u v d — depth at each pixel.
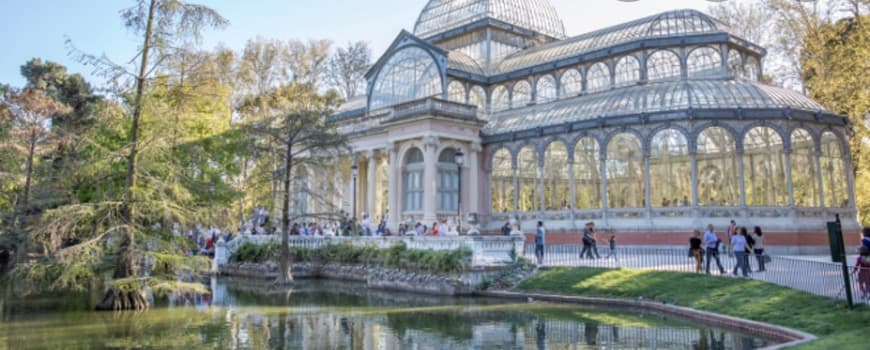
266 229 43.88
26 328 18.98
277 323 19.92
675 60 42.47
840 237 17.03
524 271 27.91
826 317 16.47
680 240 35.47
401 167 44.81
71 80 50.00
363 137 48.59
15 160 39.03
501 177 45.69
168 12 21.78
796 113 35.81
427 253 28.98
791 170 36.38
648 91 39.44
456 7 57.22
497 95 51.16
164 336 17.72
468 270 27.00
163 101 23.47
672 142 38.47
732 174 39.94
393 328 18.84
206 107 33.12
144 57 22.48
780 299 18.88
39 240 20.97
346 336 17.61
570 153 40.44
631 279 24.39
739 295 20.25
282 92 54.75
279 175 33.09
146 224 23.92
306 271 36.19
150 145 22.44
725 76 40.94
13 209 37.34
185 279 33.53
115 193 24.38
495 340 16.81
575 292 24.44
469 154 44.81
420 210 43.03
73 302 24.86
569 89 47.06
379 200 52.53
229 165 37.47
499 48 54.34
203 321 20.34
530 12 57.19
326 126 33.94
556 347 15.81
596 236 38.62
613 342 16.33
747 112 35.69
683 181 41.12
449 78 48.22
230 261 39.88
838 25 40.66
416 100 43.06
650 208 36.84
